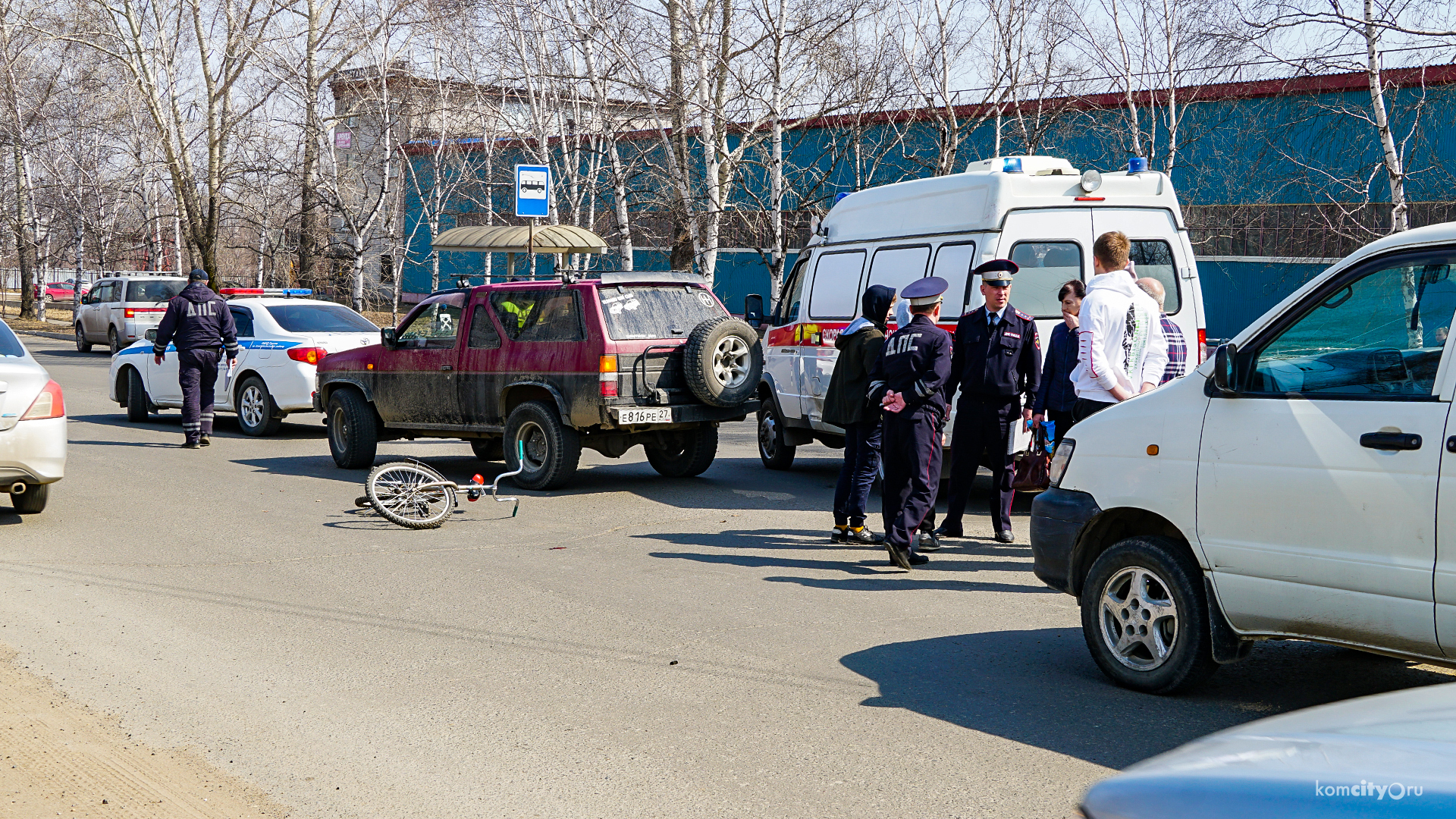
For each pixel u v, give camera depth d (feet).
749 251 106.42
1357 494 15.19
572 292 36.42
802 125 76.48
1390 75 69.15
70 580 24.56
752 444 52.47
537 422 36.99
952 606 23.13
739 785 14.24
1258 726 8.37
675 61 71.46
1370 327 15.65
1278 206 80.84
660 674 18.66
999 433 28.45
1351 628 15.40
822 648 20.11
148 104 103.09
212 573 25.50
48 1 111.96
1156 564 17.34
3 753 14.90
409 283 120.06
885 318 28.94
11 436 29.71
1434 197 71.41
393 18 91.15
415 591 24.13
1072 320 28.27
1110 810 7.43
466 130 94.38
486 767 14.80
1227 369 16.75
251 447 48.29
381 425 41.98
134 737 15.70
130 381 56.49
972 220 33.83
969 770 14.69
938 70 73.20
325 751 15.34
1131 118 74.13
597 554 28.04
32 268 153.48
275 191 105.09
